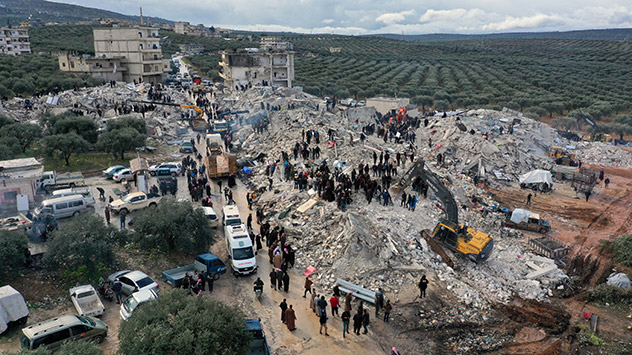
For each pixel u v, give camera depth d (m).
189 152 54.88
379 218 31.77
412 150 52.59
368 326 22.53
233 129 63.88
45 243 27.69
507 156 54.88
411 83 129.88
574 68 160.38
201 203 37.59
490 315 24.50
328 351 20.62
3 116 53.62
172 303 18.06
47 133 53.09
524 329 23.52
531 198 46.47
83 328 19.64
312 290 24.81
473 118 67.56
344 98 110.06
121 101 74.19
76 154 49.78
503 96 109.19
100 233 26.08
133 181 43.03
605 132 83.44
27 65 97.88
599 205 45.09
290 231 31.61
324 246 29.25
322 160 43.53
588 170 52.19
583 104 103.69
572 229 38.78
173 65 136.12
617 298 27.14
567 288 28.61
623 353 21.91
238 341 17.69
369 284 25.83
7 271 24.06
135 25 105.06
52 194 35.78
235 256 27.25
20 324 20.95
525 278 29.11
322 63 172.62
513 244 34.53
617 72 147.62
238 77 103.19
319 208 33.34
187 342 16.16
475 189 44.97
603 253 33.94
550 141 67.06
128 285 23.86
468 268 29.00
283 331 21.89
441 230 30.62
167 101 76.56
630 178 55.66
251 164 47.69
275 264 26.83
